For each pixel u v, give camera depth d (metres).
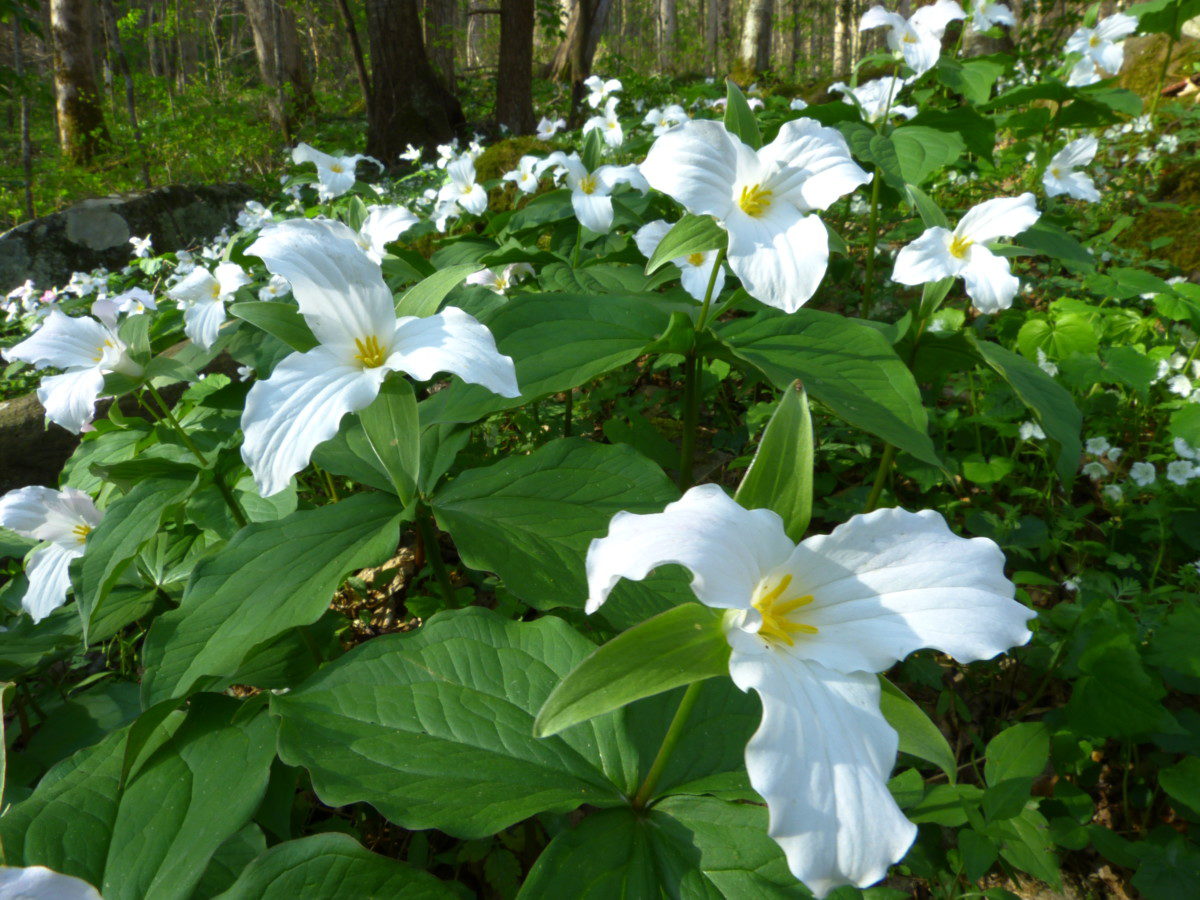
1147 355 0.50
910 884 0.29
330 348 0.27
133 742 0.24
